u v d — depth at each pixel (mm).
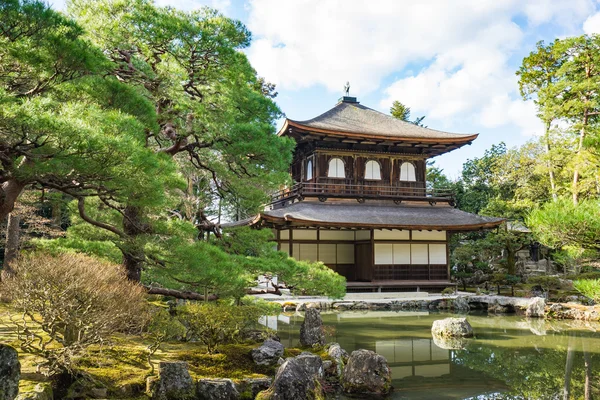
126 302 8547
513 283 29359
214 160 13695
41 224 21188
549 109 30641
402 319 20547
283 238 28500
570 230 8023
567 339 15984
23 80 6297
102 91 7879
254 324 13062
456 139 30547
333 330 17078
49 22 5523
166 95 11461
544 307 22188
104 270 8750
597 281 9047
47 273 7484
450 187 45469
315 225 26016
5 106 4984
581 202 8383
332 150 30609
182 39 10703
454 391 10070
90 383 7324
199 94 12281
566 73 30594
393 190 31484
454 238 39844
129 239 9836
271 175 12594
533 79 33750
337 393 9789
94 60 6141
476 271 35469
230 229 14008
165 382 7793
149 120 8523
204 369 9039
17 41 5605
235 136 11781
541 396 9773
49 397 6352
